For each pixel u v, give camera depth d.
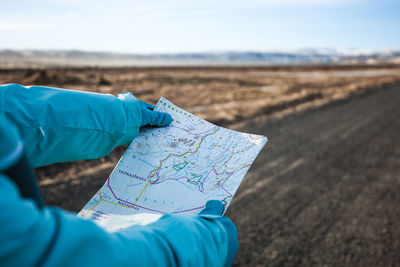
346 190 3.99
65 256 0.27
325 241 2.85
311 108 10.55
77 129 0.59
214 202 0.70
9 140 0.28
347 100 12.82
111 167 4.25
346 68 68.88
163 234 0.42
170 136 0.88
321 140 6.45
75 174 3.93
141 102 0.85
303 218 3.26
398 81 24.48
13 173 0.29
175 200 0.75
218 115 8.45
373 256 2.63
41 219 0.28
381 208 3.50
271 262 2.55
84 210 0.73
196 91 14.95
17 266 0.25
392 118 8.96
